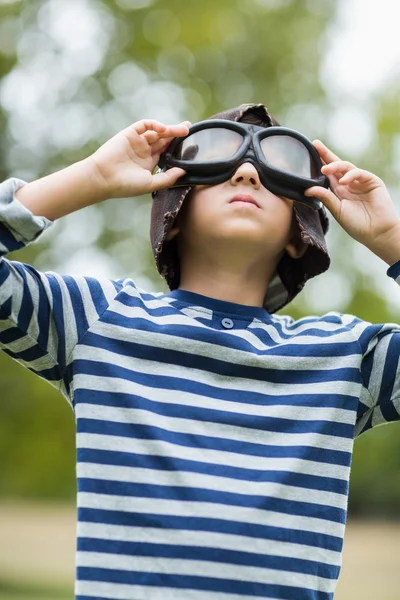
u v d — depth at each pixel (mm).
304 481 2016
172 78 10914
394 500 22562
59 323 2033
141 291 2215
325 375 2139
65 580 10867
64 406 10625
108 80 10695
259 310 2266
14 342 2016
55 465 11398
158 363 2062
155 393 2023
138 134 2197
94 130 10523
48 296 2041
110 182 2139
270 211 2221
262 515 1950
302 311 10648
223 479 1962
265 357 2121
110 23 10766
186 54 10945
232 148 2229
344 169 2291
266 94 11188
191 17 10828
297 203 2318
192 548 1897
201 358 2086
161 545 1898
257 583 1906
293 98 11289
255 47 11172
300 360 2145
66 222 10016
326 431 2072
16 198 2053
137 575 1882
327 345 2176
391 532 20844
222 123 2238
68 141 10359
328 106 11281
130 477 1942
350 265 11422
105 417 1982
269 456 2014
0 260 1981
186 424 2004
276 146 2258
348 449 2086
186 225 2283
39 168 10211
